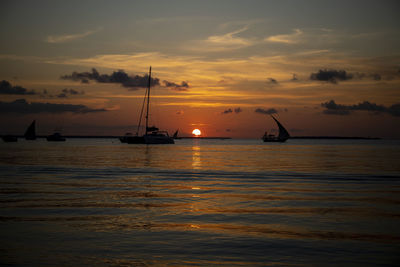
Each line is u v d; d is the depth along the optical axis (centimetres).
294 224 1229
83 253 911
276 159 5269
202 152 7912
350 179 2664
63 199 1708
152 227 1180
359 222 1255
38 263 838
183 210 1468
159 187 2200
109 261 854
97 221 1259
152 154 6656
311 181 2547
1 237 1047
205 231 1132
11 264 828
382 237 1059
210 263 845
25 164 3844
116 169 3394
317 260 864
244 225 1212
